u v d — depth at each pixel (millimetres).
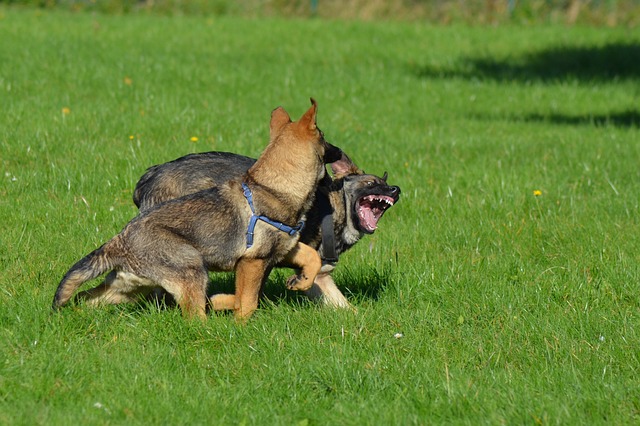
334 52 29344
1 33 27203
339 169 9578
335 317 8625
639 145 18156
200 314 8117
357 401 6938
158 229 7969
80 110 17078
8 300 8391
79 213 11430
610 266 10258
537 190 13680
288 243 8477
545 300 9352
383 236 11539
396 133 18641
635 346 8008
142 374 7051
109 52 25234
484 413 6684
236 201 8305
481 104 23656
